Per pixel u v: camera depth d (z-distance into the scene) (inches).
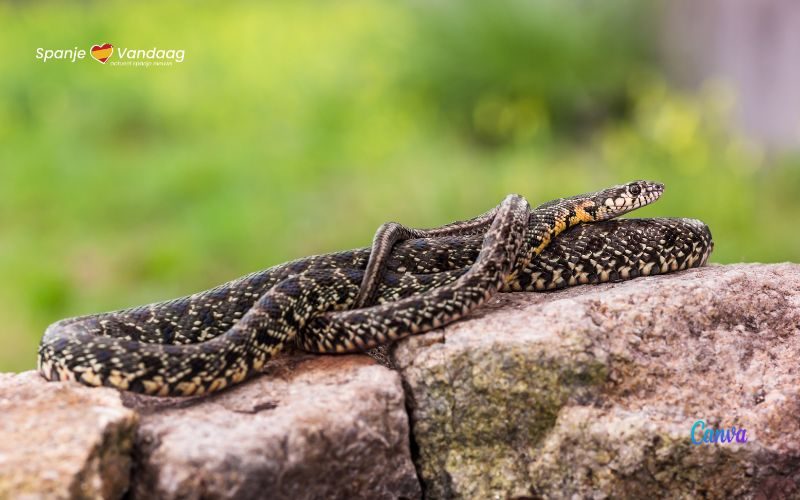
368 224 613.9
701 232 311.9
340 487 248.2
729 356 272.1
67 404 239.6
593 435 256.2
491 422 263.3
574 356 260.1
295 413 245.0
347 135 778.8
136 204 687.7
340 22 1186.0
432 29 890.7
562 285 305.1
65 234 649.0
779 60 743.7
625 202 312.5
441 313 268.4
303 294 275.7
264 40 1085.1
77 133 812.6
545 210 307.0
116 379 250.7
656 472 255.3
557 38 850.1
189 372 252.7
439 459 266.8
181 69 935.0
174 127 861.2
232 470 225.8
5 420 232.4
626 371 264.5
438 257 301.6
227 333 260.4
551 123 852.0
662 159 680.4
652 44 876.0
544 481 260.8
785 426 259.8
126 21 1072.8
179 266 577.3
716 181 614.5
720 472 255.9
